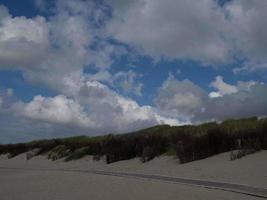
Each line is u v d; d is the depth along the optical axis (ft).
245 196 52.54
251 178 70.13
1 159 199.62
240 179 70.23
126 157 130.93
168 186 65.31
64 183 75.72
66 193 62.90
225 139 104.88
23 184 79.05
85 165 135.44
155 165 109.19
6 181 87.10
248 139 100.68
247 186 61.21
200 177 77.61
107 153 136.56
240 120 126.21
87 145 164.76
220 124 127.75
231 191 57.36
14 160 185.57
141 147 129.39
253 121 118.62
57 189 68.03
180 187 63.62
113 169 111.55
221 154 101.45
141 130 163.73
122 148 133.59
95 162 139.85
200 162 99.09
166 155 117.19
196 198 53.06
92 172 101.09
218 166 87.92
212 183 67.00
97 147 150.51
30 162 169.37
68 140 186.50
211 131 109.81
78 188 67.62
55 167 138.72
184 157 106.11
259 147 95.45
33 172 112.68
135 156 130.31
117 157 132.46
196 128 134.10
